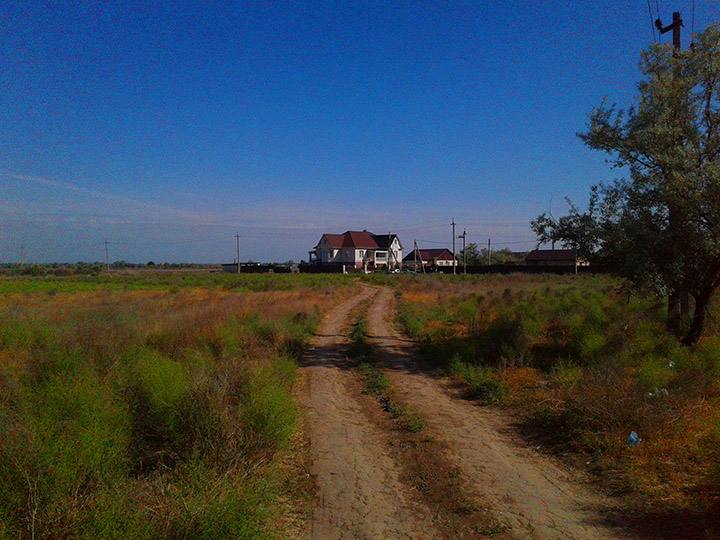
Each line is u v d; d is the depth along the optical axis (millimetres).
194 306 21656
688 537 4203
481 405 8875
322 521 4773
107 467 4590
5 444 4176
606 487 5355
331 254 98062
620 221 11586
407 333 18438
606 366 8625
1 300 27656
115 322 12523
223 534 3770
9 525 3545
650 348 10867
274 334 14070
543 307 19141
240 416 6094
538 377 10414
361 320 21234
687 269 11266
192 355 10008
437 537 4461
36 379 7266
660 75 11914
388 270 95000
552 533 4434
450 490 5418
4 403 5746
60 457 4203
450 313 22828
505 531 4496
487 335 13352
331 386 10438
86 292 38031
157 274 85000
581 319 14773
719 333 11938
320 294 34281
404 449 6758
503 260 102000
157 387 6285
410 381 10812
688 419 6898
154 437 6102
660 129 10898
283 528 4582
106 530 3508
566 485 5496
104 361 8695
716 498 4812
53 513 3641
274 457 6039
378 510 4996
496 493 5312
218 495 4211
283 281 52906
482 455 6461
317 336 17625
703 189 10453
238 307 19344
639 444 6289
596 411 6832
